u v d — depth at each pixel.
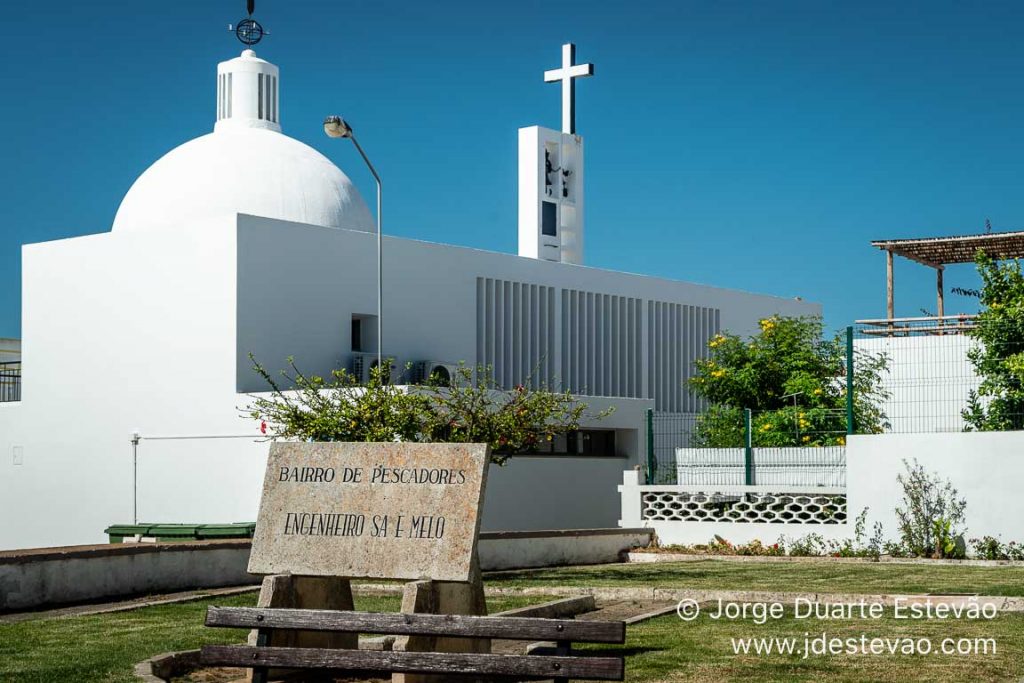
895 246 36.50
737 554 24.47
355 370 32.78
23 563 15.16
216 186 35.28
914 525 23.14
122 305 32.75
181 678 10.66
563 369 39.00
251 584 18.70
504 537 21.98
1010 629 12.44
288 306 31.47
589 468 32.25
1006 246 36.62
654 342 42.28
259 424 29.56
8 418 34.91
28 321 34.75
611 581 18.50
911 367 26.61
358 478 10.26
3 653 11.37
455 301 35.66
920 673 10.13
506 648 12.16
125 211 36.12
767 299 47.47
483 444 10.11
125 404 32.47
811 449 25.03
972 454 22.69
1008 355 24.70
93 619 14.05
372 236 33.75
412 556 9.91
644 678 9.99
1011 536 22.25
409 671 8.35
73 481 33.41
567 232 41.47
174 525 24.77
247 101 39.19
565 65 41.91
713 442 27.61
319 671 10.76
